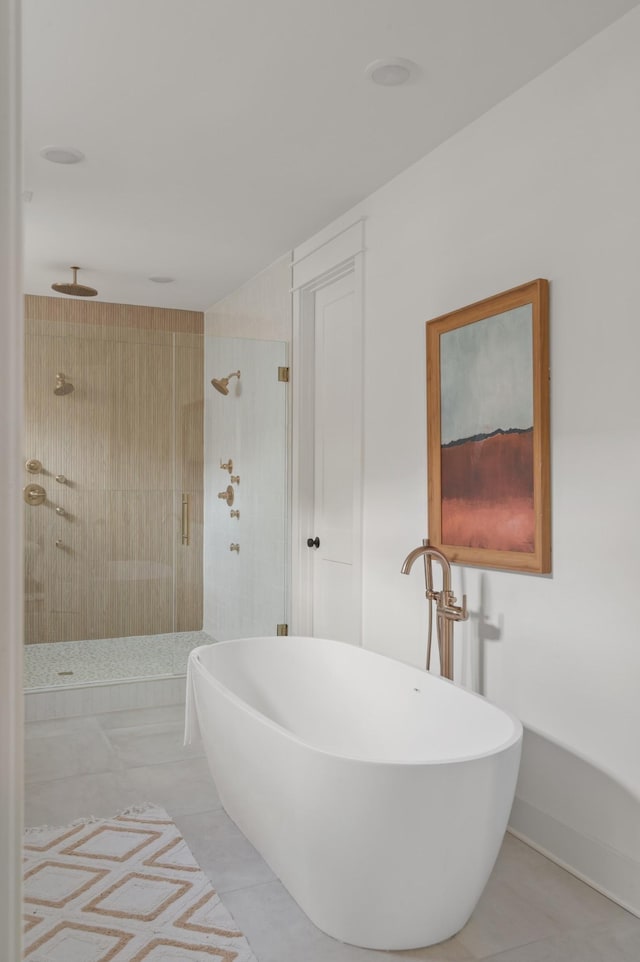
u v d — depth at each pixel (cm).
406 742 271
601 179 231
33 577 399
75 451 408
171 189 353
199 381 432
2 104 43
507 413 268
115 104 278
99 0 219
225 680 313
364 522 366
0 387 44
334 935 202
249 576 439
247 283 504
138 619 419
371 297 362
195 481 430
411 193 329
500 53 245
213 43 240
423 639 321
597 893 228
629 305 221
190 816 277
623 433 223
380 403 354
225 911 213
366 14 225
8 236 44
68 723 390
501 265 275
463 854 190
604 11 222
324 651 321
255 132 299
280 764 210
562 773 245
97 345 413
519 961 192
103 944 198
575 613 240
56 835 260
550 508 250
